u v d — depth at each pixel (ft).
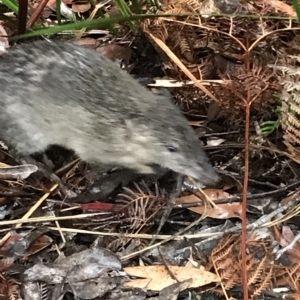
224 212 2.49
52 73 2.48
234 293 2.24
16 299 2.23
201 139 2.73
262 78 2.27
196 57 2.70
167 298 2.21
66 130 2.48
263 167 2.65
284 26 2.54
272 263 2.23
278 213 2.44
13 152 2.64
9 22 3.01
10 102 2.51
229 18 2.50
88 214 2.45
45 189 2.56
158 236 2.41
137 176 2.62
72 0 3.29
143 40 3.01
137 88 2.50
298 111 2.29
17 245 2.40
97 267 2.30
